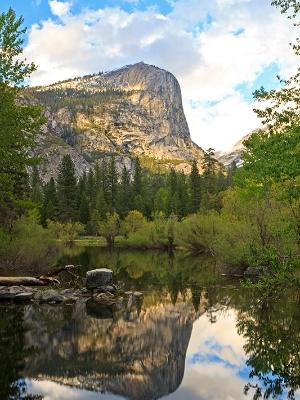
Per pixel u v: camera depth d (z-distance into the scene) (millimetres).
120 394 9477
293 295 22922
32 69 22609
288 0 10227
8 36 21750
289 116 10383
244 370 11391
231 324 16688
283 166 10125
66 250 59656
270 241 26266
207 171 115562
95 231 99562
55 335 14508
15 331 14875
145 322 16969
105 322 16781
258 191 28641
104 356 12344
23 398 9148
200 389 9922
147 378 10508
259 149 11117
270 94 10547
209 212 56906
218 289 25547
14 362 11508
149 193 124188
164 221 72250
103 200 107312
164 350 13148
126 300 21812
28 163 23375
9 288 22266
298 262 12008
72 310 18938
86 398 9227
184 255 54406
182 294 23750
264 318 17750
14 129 21688
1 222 28766
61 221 92875
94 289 23641
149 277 31000
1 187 23484
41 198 105500
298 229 13367
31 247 26438
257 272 30172
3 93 21578
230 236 31625
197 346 13648
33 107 22562
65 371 10914
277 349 13328
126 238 81938
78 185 121812
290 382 10492
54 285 24844
